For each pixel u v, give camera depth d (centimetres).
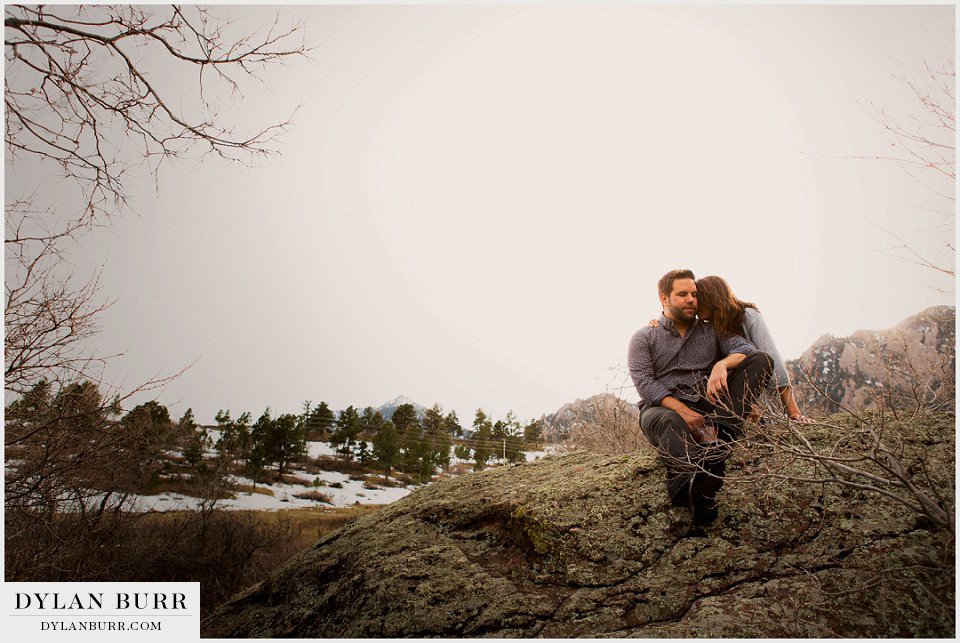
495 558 315
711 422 287
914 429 311
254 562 988
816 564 247
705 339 323
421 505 416
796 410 304
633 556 276
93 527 490
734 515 283
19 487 377
